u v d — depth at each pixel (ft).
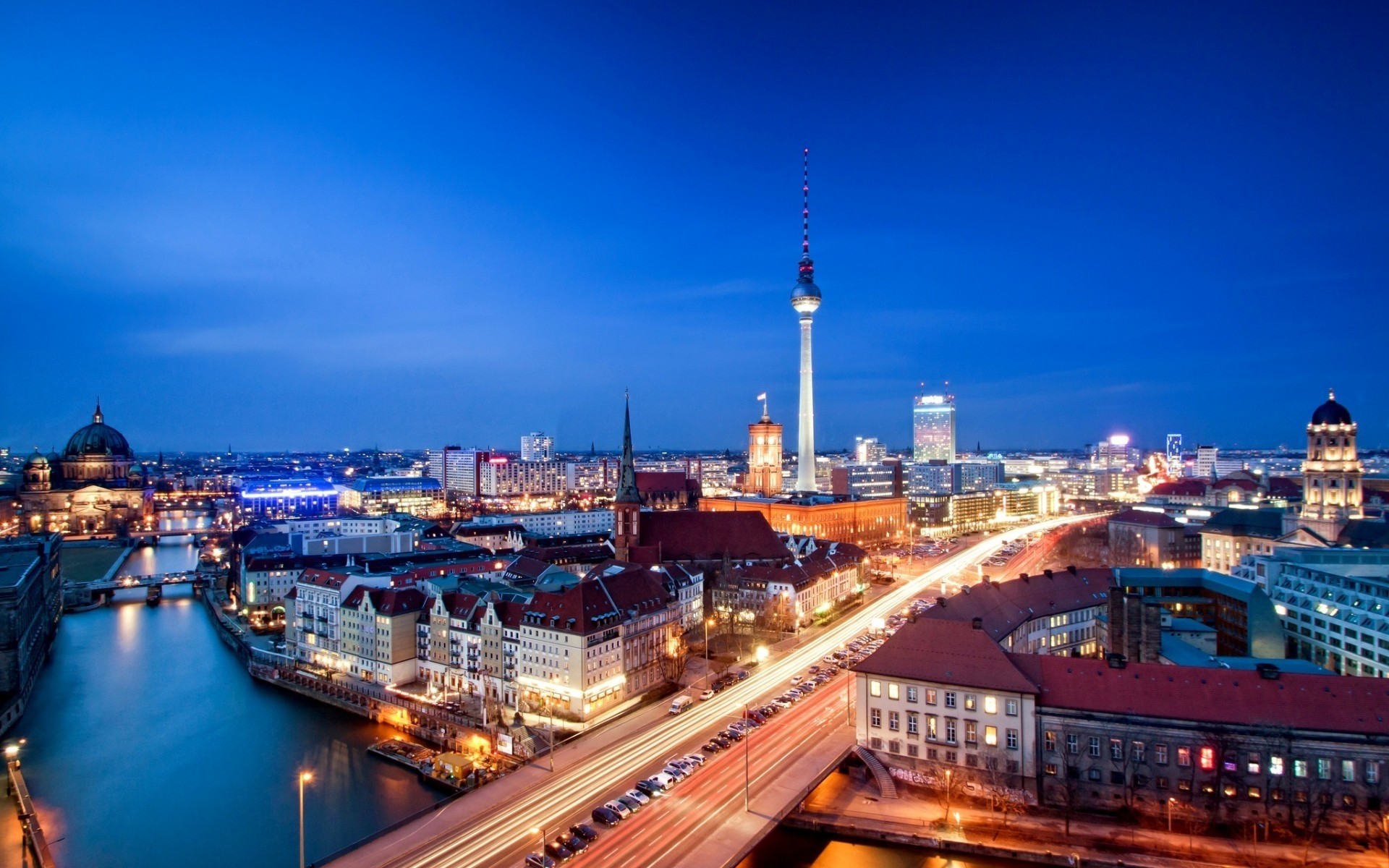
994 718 352.08
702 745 402.52
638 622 507.30
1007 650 459.73
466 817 328.29
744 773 362.74
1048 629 524.93
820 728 417.49
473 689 515.91
